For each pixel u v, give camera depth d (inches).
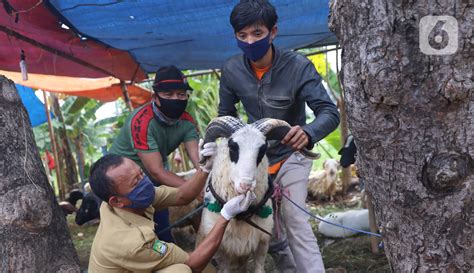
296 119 133.6
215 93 386.9
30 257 107.7
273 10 116.3
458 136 69.8
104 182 97.7
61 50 201.8
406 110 71.3
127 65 239.0
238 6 116.2
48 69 235.5
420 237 76.4
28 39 180.4
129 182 97.8
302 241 126.7
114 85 301.1
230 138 106.8
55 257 112.3
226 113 138.3
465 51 66.2
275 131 109.2
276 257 148.6
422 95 69.4
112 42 195.3
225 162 114.0
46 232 111.6
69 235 120.3
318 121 114.3
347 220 219.0
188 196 119.8
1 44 195.5
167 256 99.0
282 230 142.8
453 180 69.9
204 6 153.3
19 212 107.4
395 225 79.5
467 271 73.7
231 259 127.3
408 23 67.9
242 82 130.3
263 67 126.7
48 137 411.8
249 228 121.3
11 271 106.0
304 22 182.5
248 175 101.3
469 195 70.7
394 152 74.9
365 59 71.6
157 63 246.8
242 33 117.3
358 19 72.3
